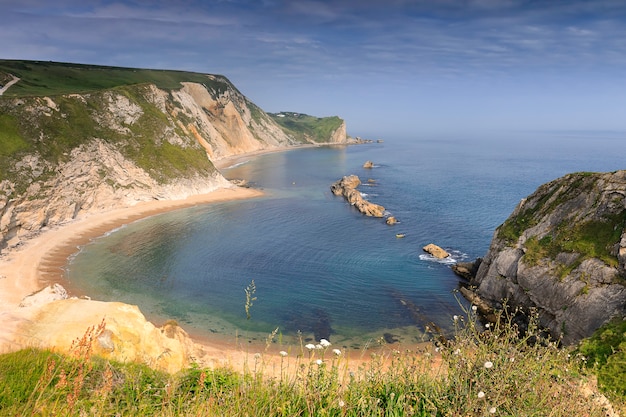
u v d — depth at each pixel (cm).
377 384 781
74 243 6128
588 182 3953
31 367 841
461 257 5838
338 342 3569
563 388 698
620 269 3159
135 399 802
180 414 717
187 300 4381
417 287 4781
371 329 3825
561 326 3375
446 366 788
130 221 7512
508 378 677
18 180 6306
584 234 3622
